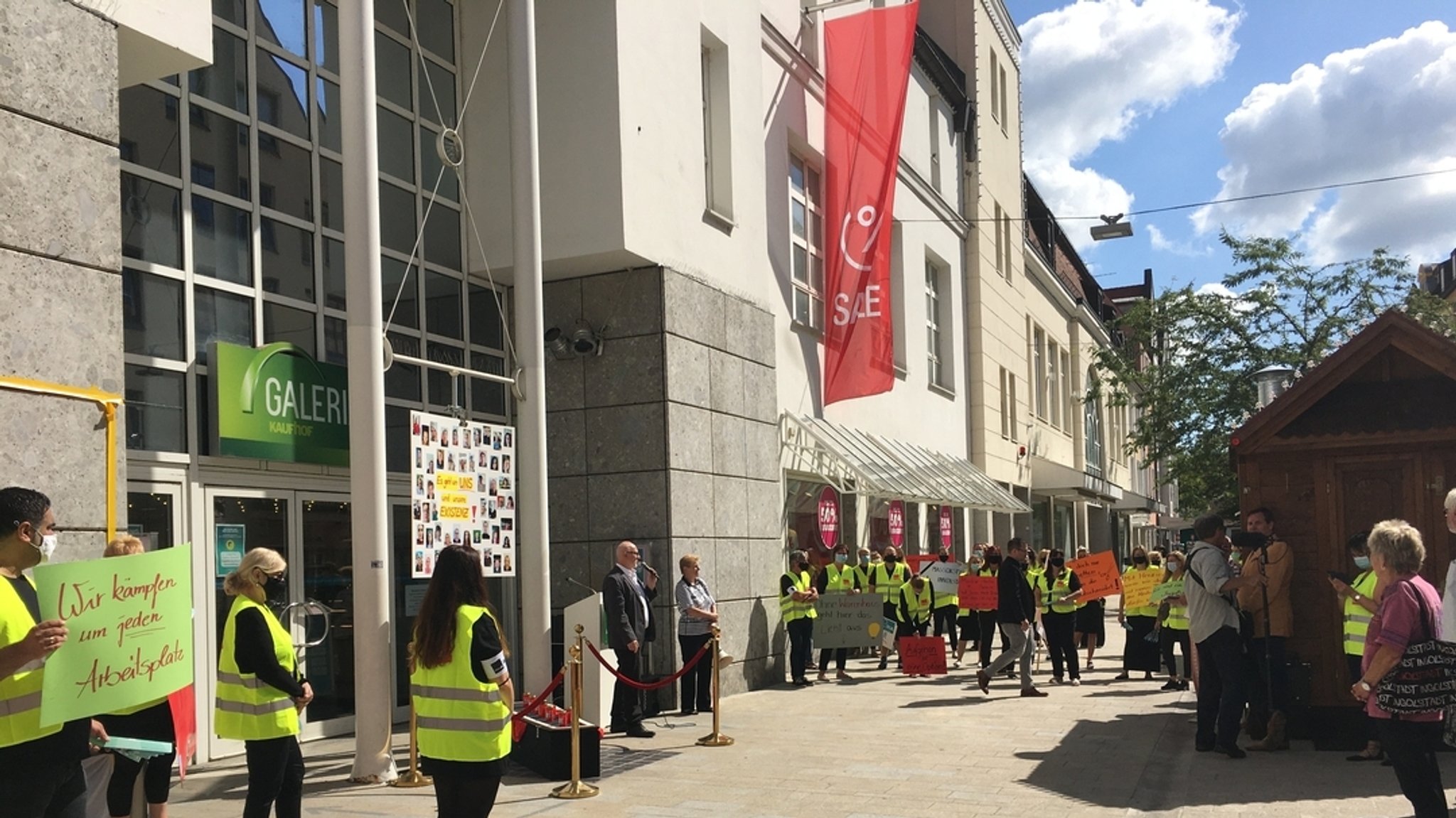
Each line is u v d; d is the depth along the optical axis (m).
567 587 14.12
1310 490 10.26
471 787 5.62
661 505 13.79
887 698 14.55
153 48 8.34
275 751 6.32
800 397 19.03
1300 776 8.77
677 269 14.30
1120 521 53.44
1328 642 10.10
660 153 14.30
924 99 27.11
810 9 20.38
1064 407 44.00
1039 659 19.31
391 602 12.09
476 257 13.81
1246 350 28.83
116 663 4.78
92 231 7.61
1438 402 9.91
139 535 8.86
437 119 13.61
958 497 22.91
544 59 13.83
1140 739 11.00
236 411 10.02
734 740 11.27
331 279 11.71
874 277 19.72
